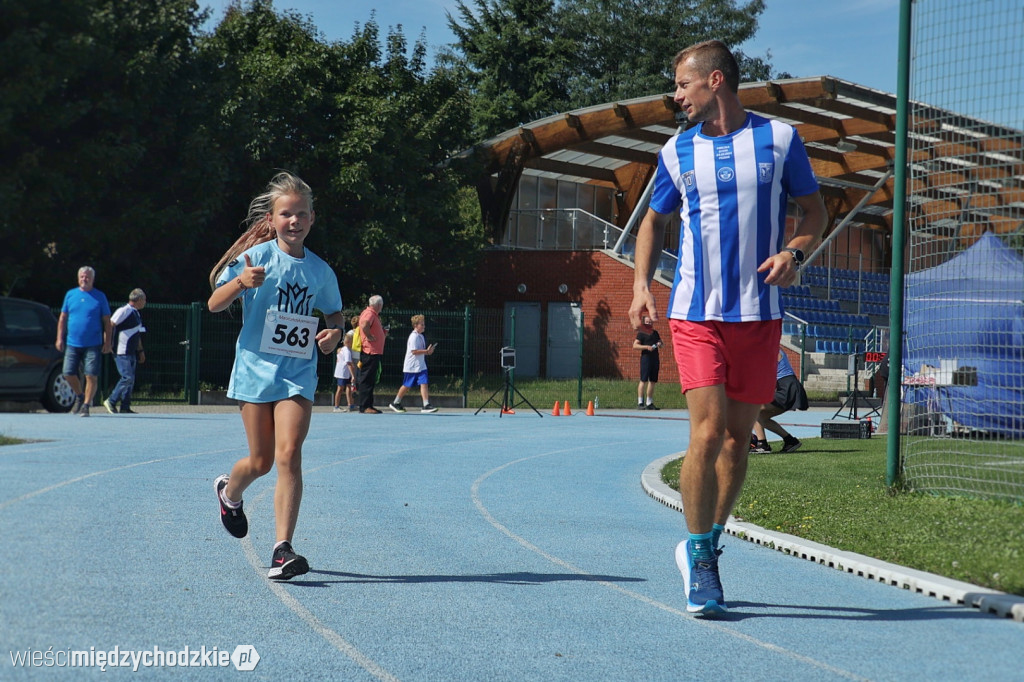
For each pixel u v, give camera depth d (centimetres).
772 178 494
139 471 995
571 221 3500
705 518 501
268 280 566
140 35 2573
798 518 751
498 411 2416
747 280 496
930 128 890
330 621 468
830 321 3719
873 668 416
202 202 2630
